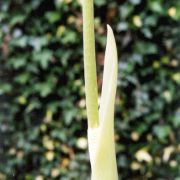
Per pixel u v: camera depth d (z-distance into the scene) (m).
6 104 2.35
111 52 0.57
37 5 2.25
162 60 2.24
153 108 2.25
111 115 0.57
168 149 2.26
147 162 2.29
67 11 2.24
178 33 2.23
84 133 2.29
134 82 2.20
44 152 2.33
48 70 2.29
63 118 2.31
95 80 0.55
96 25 2.22
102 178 0.57
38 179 2.33
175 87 2.26
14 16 2.27
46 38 2.25
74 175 2.30
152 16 2.18
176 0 2.19
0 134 2.37
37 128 2.33
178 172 2.30
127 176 2.30
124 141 2.28
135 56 2.20
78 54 2.27
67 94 2.29
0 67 2.33
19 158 2.36
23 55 2.30
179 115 2.25
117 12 2.21
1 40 2.30
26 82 2.32
